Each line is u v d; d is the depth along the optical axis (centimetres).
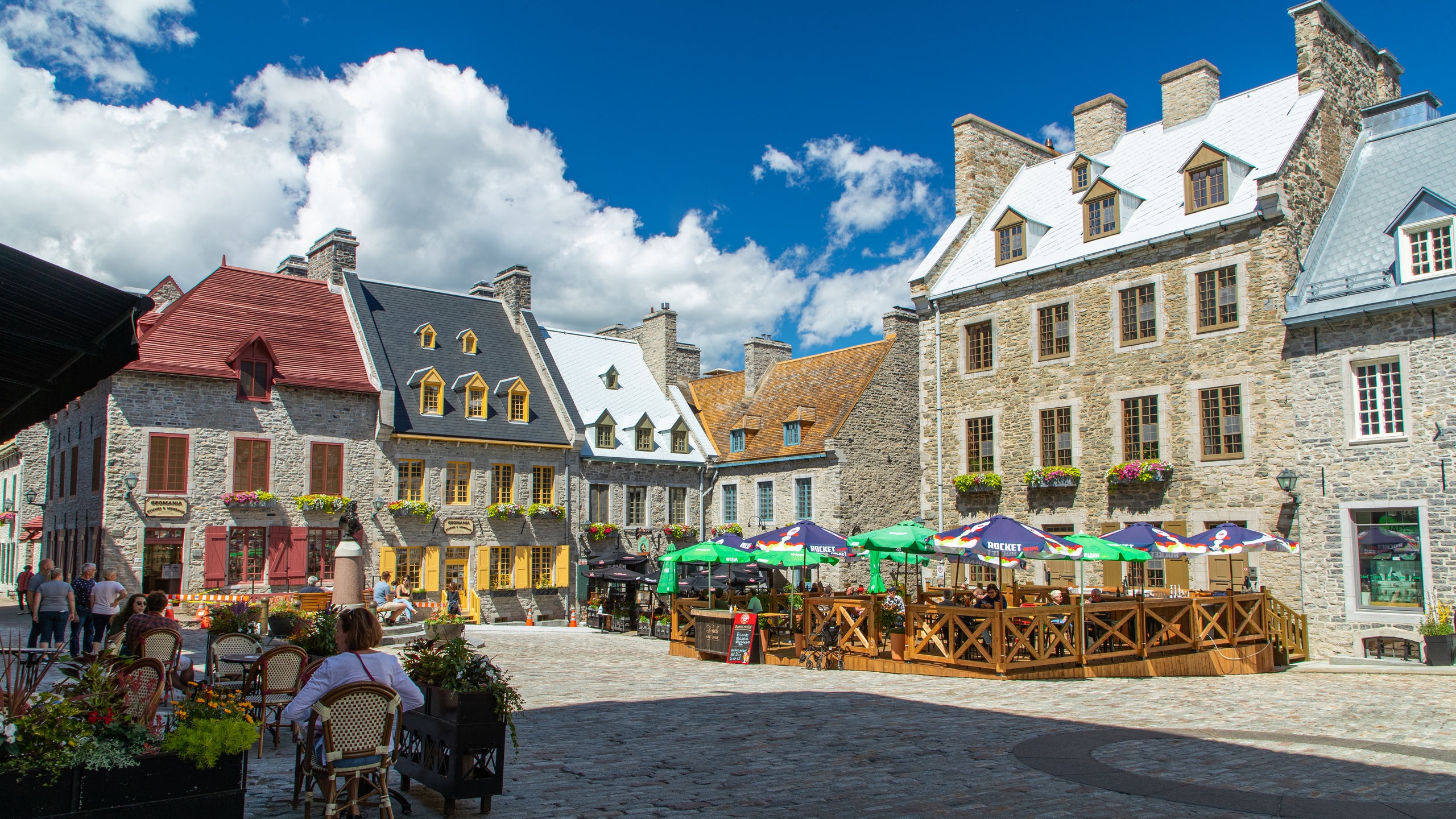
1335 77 2452
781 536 1922
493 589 3241
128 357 609
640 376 4053
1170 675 1744
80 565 2742
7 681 657
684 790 798
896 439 3444
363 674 639
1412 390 1995
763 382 3959
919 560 2323
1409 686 1595
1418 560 1973
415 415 3155
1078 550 1698
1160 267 2447
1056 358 2652
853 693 1395
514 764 880
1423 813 765
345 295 3288
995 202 3138
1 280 528
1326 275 2191
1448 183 2130
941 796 797
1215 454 2311
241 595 2402
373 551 3012
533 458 3384
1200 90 2727
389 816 638
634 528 3619
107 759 529
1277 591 2172
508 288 3781
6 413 802
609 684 1473
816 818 723
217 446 2770
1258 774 900
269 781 795
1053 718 1202
